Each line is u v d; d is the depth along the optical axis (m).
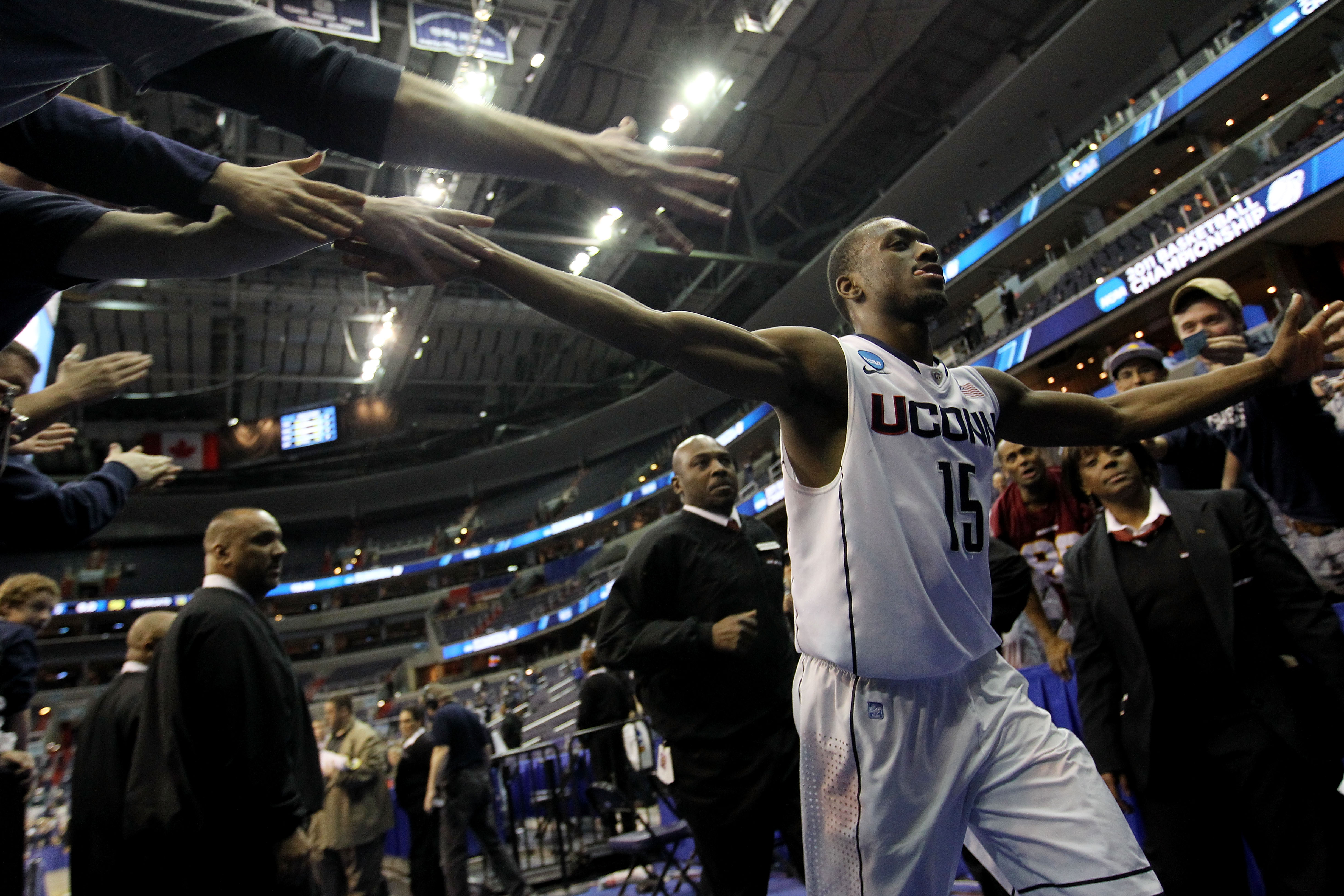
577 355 30.48
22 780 2.41
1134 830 2.99
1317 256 12.34
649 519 29.19
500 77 15.99
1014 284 18.92
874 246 1.85
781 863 4.77
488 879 5.39
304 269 22.83
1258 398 2.59
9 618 3.32
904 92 20.59
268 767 2.32
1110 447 2.31
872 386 1.63
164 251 1.32
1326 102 13.10
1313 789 2.13
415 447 34.03
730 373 1.52
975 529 1.67
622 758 5.99
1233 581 2.30
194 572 32.50
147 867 2.26
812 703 1.66
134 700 2.64
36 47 1.06
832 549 1.60
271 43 1.12
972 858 2.96
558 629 27.27
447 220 1.33
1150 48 17.06
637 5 16.45
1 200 1.29
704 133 19.61
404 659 30.19
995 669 1.71
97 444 30.11
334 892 5.18
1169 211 14.27
